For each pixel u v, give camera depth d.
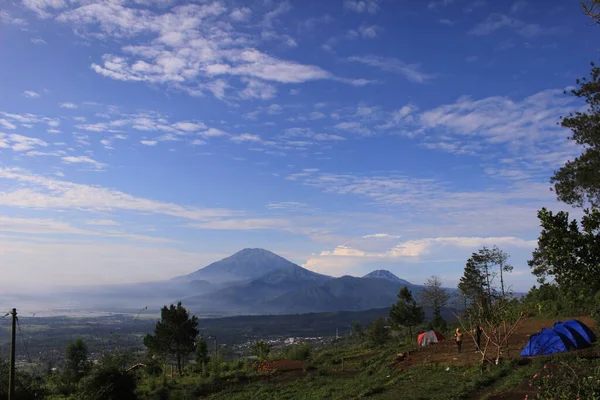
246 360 44.12
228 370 37.25
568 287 8.73
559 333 19.11
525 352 19.78
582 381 10.66
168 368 44.19
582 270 8.41
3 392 28.72
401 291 52.66
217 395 26.88
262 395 24.34
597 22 11.27
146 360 42.31
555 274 8.86
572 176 26.23
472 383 16.05
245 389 27.28
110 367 28.62
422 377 19.97
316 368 32.50
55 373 40.09
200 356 48.19
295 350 39.59
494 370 17.75
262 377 30.66
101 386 27.30
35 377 34.41
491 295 38.25
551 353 18.73
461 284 46.88
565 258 8.55
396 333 61.97
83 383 28.11
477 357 22.34
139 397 29.64
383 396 17.47
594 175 24.12
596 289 8.55
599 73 25.00
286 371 32.25
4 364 31.17
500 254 46.19
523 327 30.09
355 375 27.56
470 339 30.27
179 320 43.28
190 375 37.84
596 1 11.10
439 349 28.28
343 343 73.88
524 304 38.50
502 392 13.48
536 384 13.28
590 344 18.64
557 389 10.85
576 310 31.12
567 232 8.70
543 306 35.22
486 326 22.64
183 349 43.53
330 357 38.06
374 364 29.48
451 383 17.22
